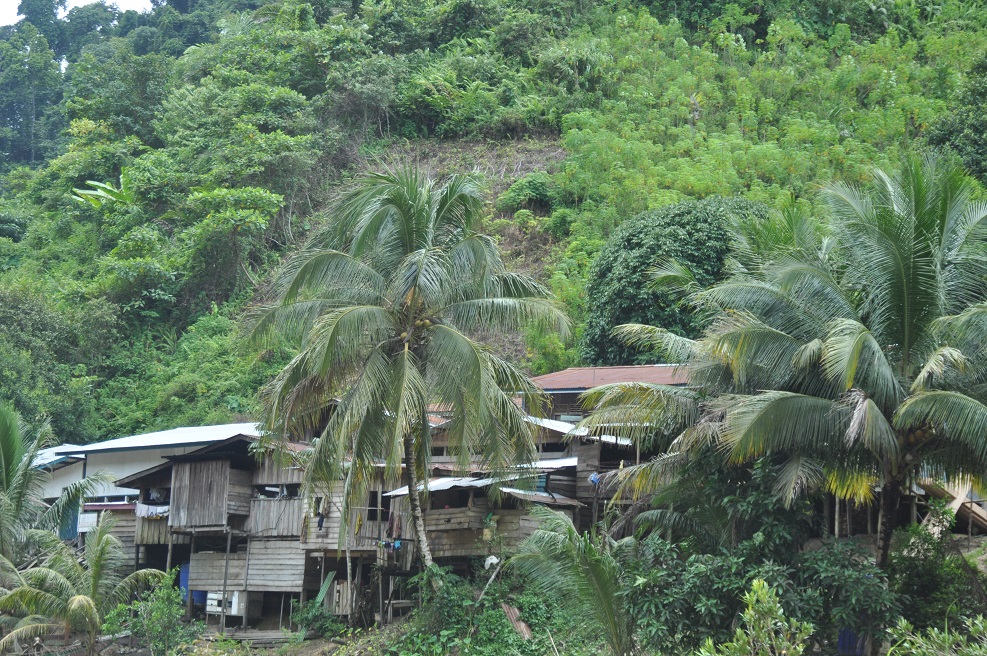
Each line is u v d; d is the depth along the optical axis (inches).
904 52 2047.2
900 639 479.8
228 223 1745.8
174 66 2436.0
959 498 840.3
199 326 1727.4
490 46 2191.2
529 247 1640.0
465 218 847.1
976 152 1366.9
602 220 1560.0
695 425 655.8
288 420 795.4
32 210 2320.4
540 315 791.7
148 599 968.9
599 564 640.4
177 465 1067.9
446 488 896.3
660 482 701.9
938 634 456.1
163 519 1106.1
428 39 2251.5
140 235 1787.6
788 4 2271.2
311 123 1947.6
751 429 599.5
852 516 751.1
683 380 986.1
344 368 783.1
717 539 690.8
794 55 2066.9
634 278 1198.3
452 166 1911.9
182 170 1945.1
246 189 1763.0
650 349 1167.6
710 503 684.7
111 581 990.4
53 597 929.5
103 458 1254.9
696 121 1867.6
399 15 2240.4
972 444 579.2
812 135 1728.6
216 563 1058.7
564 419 1049.5
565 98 1982.0
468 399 759.1
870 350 606.5
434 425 1007.6
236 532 1032.2
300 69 2117.4
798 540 644.1
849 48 2133.4
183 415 1567.4
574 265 1483.8
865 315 658.8
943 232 652.1
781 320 655.8
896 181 668.1
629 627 648.4
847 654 646.5
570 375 1093.1
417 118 2071.9
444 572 840.9
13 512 1032.8
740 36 2144.4
